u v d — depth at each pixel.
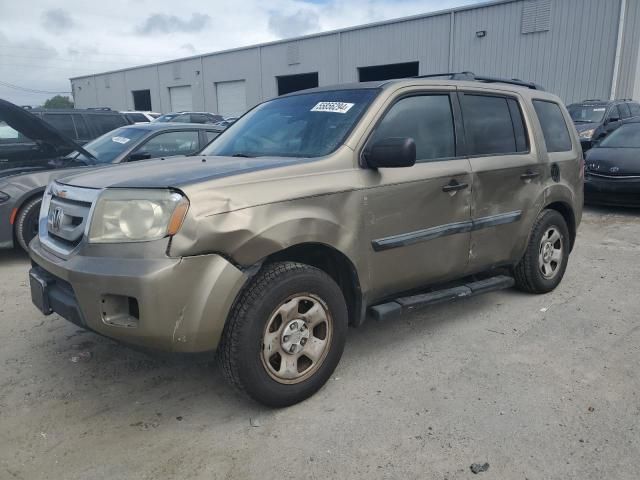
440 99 3.99
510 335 4.16
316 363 3.22
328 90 4.07
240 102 34.44
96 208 2.82
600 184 9.04
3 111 5.67
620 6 19.34
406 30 25.31
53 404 3.21
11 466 2.64
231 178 2.88
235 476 2.57
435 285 4.14
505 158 4.33
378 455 2.71
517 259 4.65
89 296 2.72
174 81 38.47
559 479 2.53
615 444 2.78
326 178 3.18
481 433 2.89
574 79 20.80
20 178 5.98
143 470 2.62
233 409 3.16
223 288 2.73
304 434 2.90
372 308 3.58
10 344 4.02
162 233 2.65
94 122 10.73
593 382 3.43
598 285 5.37
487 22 22.67
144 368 3.65
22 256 6.58
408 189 3.56
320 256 3.42
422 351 3.89
